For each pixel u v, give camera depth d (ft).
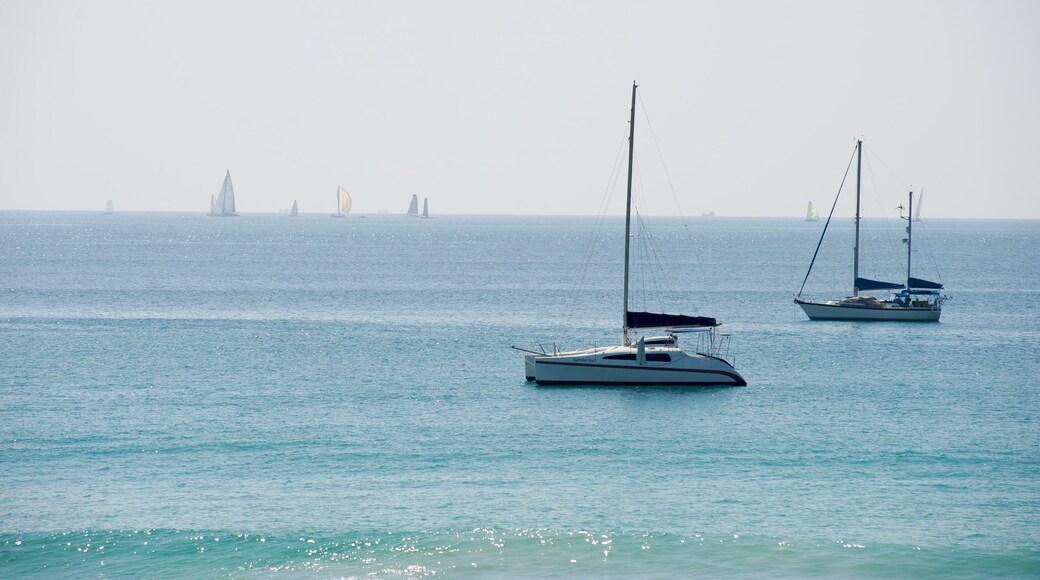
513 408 317.01
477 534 204.44
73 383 351.25
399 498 225.97
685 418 304.09
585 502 224.12
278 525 209.05
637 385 353.31
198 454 259.60
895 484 237.25
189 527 207.41
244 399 326.44
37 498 224.74
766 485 236.84
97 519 211.61
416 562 191.72
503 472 246.68
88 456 256.93
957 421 299.99
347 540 201.36
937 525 210.18
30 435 276.82
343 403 321.93
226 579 185.26
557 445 271.69
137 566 189.98
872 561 192.24
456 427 290.76
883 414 309.83
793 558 193.57
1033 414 309.63
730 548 198.08
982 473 246.06
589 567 190.08
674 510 219.20
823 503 223.92
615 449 268.00
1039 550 196.95
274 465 250.78
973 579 185.37
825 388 352.49
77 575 186.60
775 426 294.05
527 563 191.62
